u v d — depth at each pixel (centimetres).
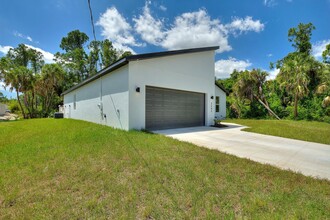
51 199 212
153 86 752
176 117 859
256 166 325
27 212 188
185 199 213
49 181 259
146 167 311
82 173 285
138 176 276
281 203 206
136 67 688
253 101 1656
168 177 272
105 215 184
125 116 686
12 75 1903
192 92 937
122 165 320
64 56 2777
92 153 389
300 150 466
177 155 381
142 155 376
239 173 291
